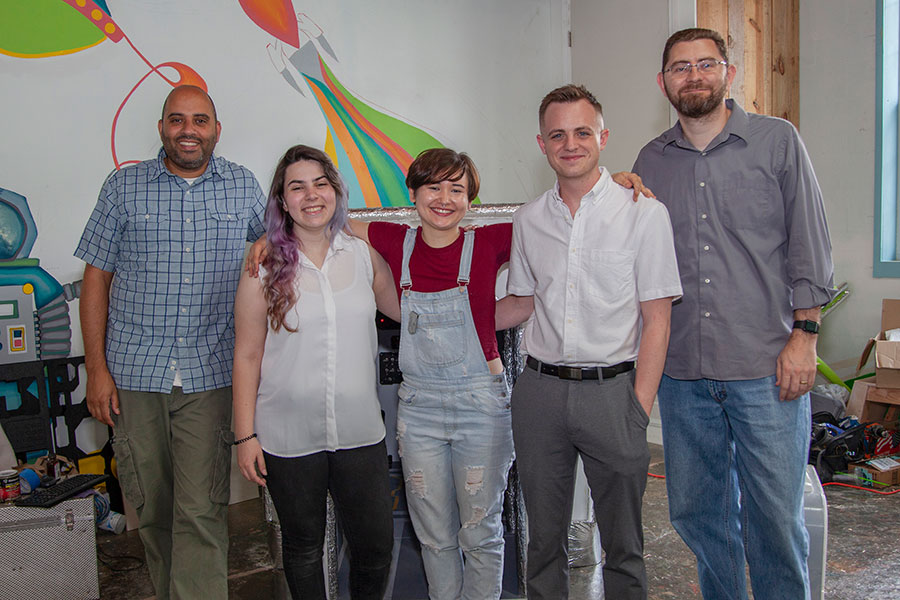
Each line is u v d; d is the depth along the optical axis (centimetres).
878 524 260
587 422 153
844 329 388
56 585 218
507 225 181
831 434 318
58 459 254
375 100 354
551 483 162
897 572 222
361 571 171
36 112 260
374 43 352
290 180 158
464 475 172
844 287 379
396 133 363
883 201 369
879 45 363
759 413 162
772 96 380
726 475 176
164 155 192
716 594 180
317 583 167
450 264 170
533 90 416
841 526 259
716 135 166
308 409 159
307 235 165
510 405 172
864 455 314
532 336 167
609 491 155
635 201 156
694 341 169
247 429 163
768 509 162
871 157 372
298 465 161
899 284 364
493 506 175
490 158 402
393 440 236
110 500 279
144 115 283
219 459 192
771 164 160
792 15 392
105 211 186
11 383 260
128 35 277
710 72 159
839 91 384
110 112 275
